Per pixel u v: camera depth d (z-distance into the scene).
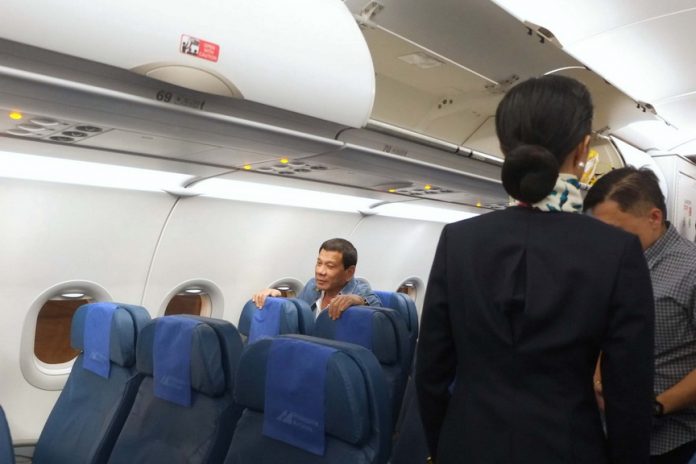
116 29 1.38
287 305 3.12
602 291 0.89
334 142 2.22
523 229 0.99
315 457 1.40
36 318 2.80
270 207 3.64
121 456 1.92
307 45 1.85
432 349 1.09
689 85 4.49
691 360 1.48
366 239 4.61
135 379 2.10
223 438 1.76
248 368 1.58
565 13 3.40
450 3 2.11
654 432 1.51
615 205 1.55
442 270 1.09
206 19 1.55
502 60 2.73
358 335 2.68
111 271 3.01
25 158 2.34
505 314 0.95
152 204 3.03
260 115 1.85
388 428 1.41
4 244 2.57
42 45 1.29
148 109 1.65
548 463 0.89
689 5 3.24
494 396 0.96
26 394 2.79
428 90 3.21
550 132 1.00
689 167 6.64
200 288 3.57
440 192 3.58
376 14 2.22
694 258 1.48
